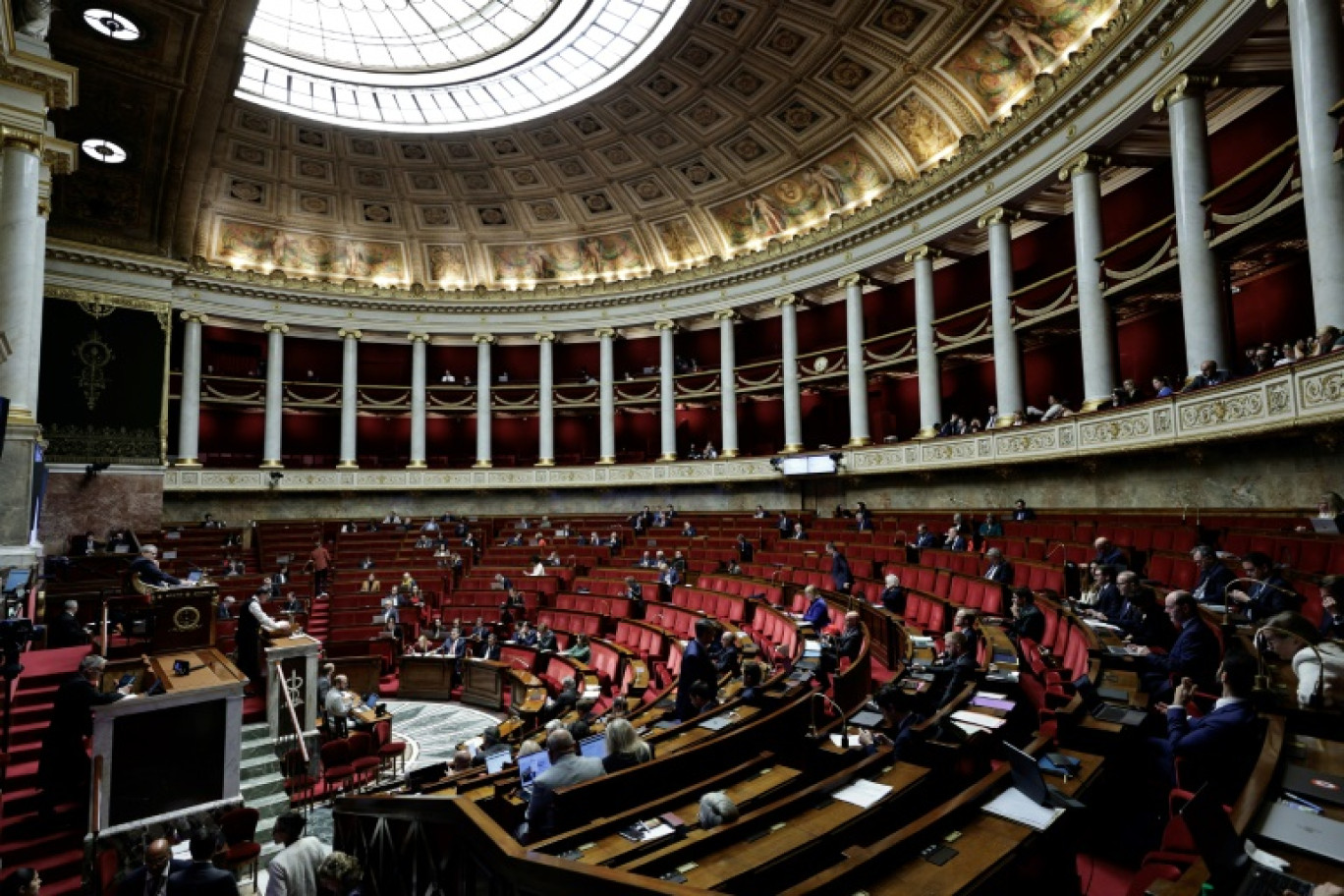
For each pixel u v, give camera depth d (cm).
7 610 974
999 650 708
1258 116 1391
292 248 2870
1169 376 1645
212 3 1667
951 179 1870
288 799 973
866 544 1669
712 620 1335
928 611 1090
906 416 2452
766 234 2617
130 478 2266
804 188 2423
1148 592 714
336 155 2617
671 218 2781
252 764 995
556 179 2741
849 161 2252
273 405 2781
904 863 318
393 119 2552
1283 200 1044
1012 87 1758
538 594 1897
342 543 2406
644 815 432
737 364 2897
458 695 1573
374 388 3039
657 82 2238
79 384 2216
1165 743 469
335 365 3122
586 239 2962
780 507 2528
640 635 1420
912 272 2381
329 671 1251
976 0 1639
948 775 450
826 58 1972
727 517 2423
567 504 2953
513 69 2342
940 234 1973
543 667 1464
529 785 559
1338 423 910
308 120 2411
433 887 409
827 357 2580
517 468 2973
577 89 2331
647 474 2792
